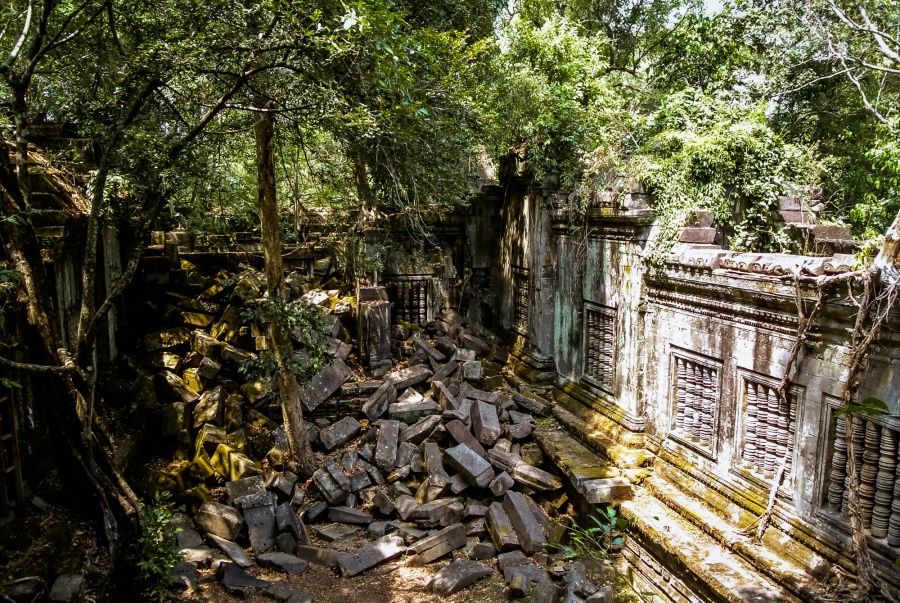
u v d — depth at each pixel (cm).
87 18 690
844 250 842
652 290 838
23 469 657
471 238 1405
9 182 561
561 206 1064
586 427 959
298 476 900
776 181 869
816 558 562
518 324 1301
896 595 486
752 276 631
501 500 867
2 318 603
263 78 678
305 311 845
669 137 888
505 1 1122
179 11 618
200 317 1073
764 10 1227
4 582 522
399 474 905
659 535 688
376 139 815
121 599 604
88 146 888
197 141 787
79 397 620
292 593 684
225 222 1221
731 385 688
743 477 668
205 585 696
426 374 1098
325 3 580
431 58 659
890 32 1139
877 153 1020
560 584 704
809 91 1270
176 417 902
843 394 533
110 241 991
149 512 639
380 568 758
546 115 1043
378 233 1245
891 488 508
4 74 557
